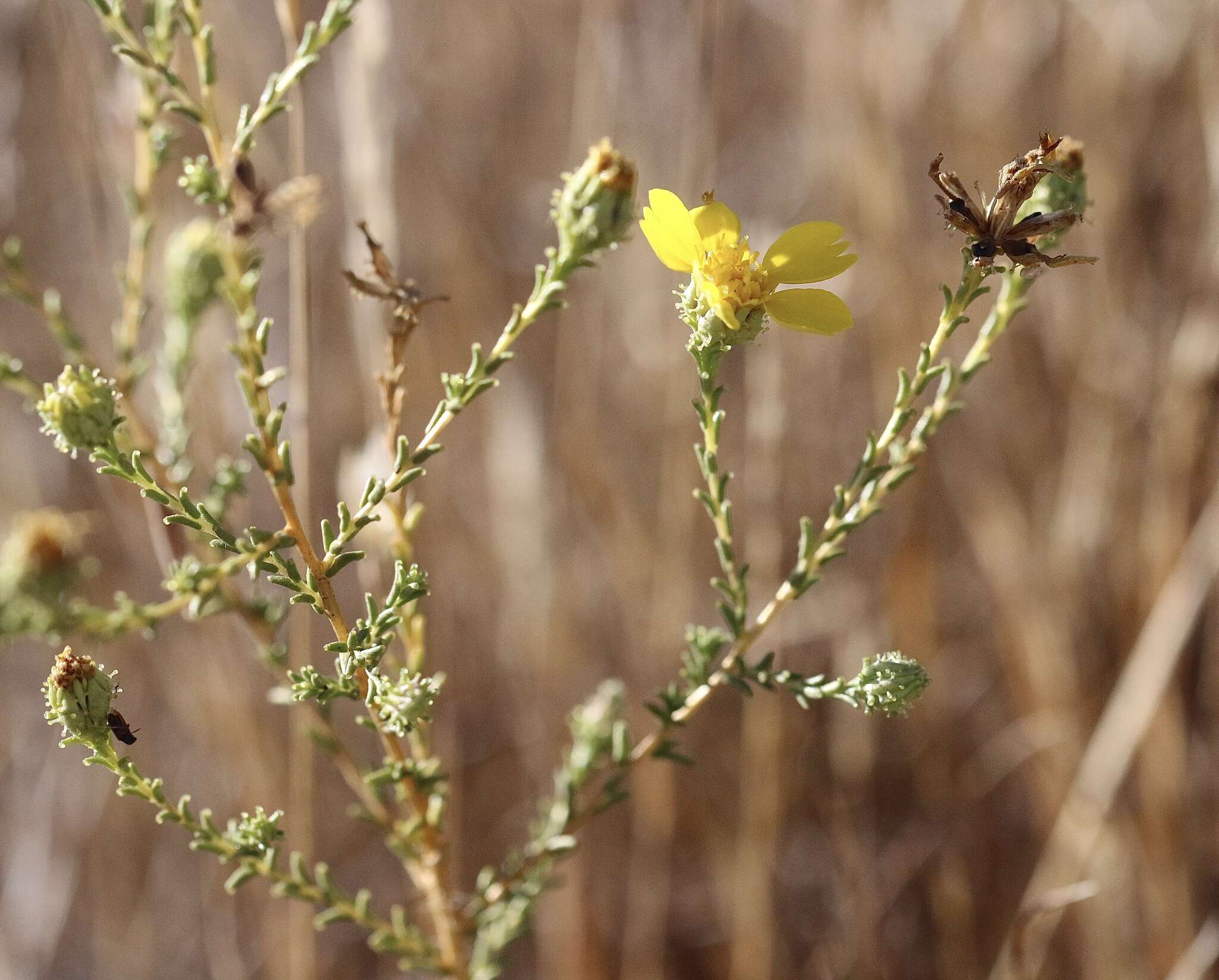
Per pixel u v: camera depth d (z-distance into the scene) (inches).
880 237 14.4
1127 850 13.3
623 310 15.9
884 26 14.9
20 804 14.7
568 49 18.6
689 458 14.1
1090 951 12.9
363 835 15.8
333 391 14.6
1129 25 15.0
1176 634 12.6
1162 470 13.7
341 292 15.2
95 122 12.1
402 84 15.4
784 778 14.6
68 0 12.0
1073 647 14.2
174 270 10.2
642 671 14.3
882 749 15.5
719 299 8.9
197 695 13.3
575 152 14.9
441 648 13.8
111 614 9.6
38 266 14.7
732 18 13.7
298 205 9.1
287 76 9.1
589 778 10.3
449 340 15.3
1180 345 13.7
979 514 14.9
